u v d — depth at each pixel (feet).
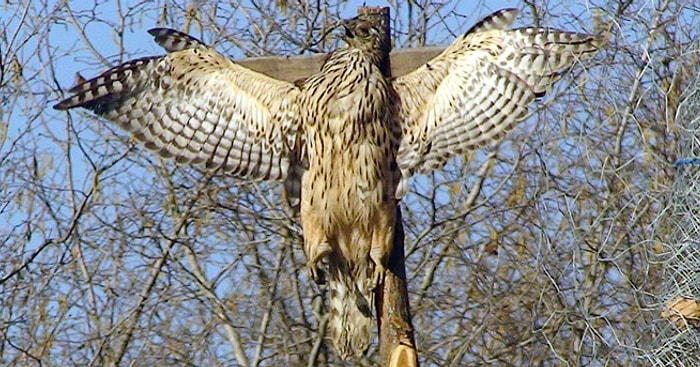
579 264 51.01
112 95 43.21
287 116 43.14
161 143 43.52
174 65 43.29
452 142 42.60
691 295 41.88
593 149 54.75
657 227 44.47
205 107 43.47
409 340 41.93
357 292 42.73
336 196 42.68
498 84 42.22
